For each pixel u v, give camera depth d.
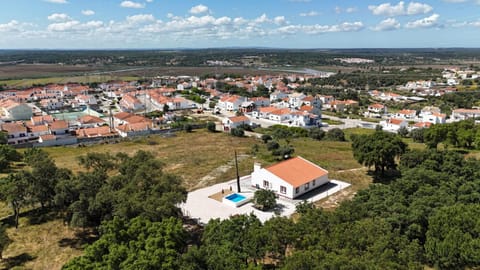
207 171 65.62
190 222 44.41
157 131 111.31
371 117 157.88
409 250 27.23
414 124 133.25
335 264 21.89
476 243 30.08
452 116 147.88
